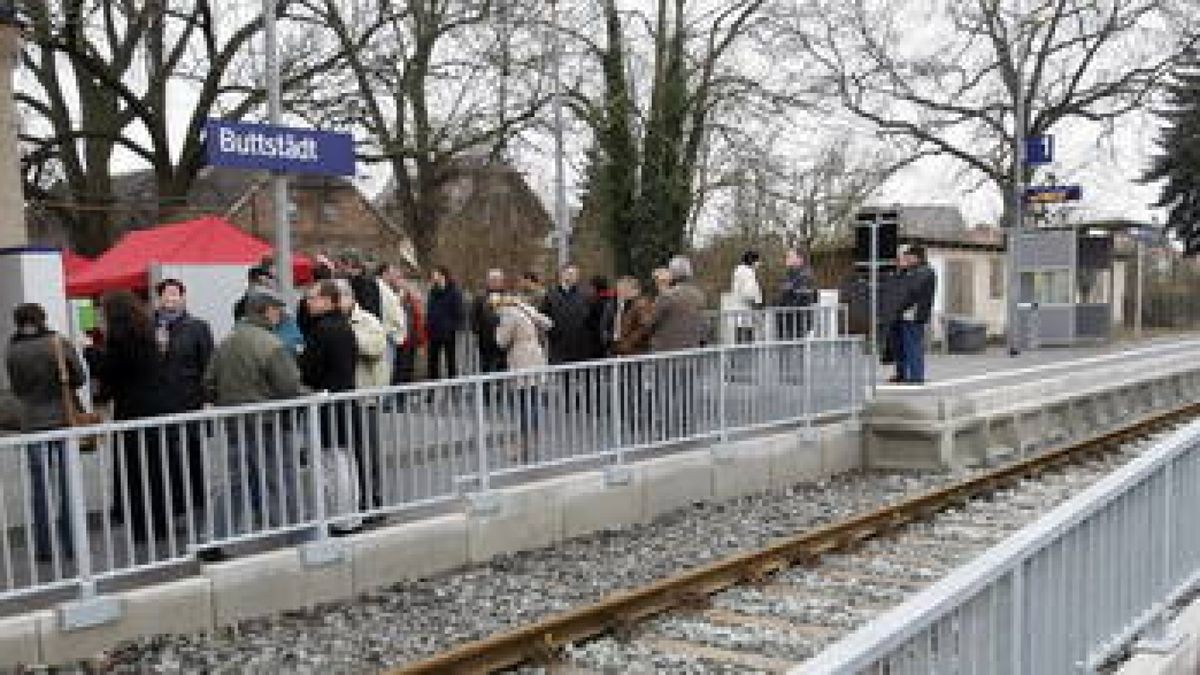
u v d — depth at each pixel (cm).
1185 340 3119
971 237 3625
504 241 3638
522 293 1398
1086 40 3347
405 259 1820
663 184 2661
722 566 834
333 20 2597
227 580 747
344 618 771
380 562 843
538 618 768
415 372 1460
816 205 3653
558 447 1004
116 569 702
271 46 1085
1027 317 2762
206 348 863
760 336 1477
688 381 1149
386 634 734
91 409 1045
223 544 754
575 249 3231
